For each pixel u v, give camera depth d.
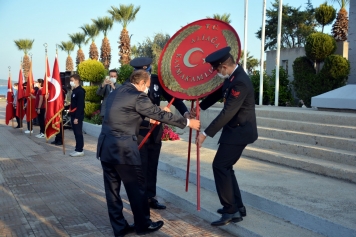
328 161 5.71
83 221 4.80
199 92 4.46
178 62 4.85
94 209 5.25
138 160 4.06
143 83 4.30
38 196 5.90
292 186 4.88
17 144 11.22
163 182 5.91
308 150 6.13
